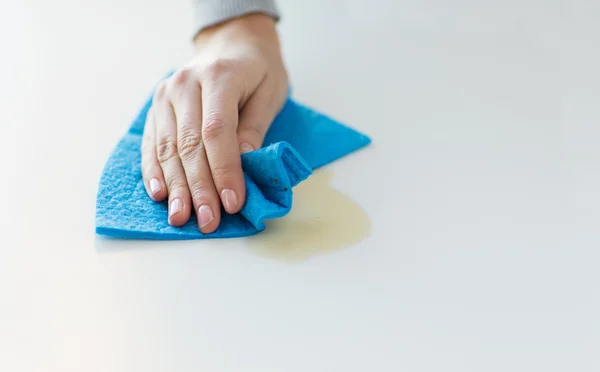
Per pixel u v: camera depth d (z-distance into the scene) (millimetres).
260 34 756
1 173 633
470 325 451
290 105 750
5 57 878
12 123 724
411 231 548
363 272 503
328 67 851
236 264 515
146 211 571
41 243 539
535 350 430
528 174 617
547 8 940
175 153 601
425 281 492
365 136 690
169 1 1055
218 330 448
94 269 509
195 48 811
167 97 661
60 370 419
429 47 879
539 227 545
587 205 569
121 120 737
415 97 770
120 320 458
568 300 471
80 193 608
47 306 471
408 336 443
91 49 908
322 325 452
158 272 506
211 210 545
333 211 582
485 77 796
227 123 583
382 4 1007
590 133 673
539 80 778
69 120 735
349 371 415
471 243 531
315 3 1026
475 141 677
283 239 546
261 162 536
